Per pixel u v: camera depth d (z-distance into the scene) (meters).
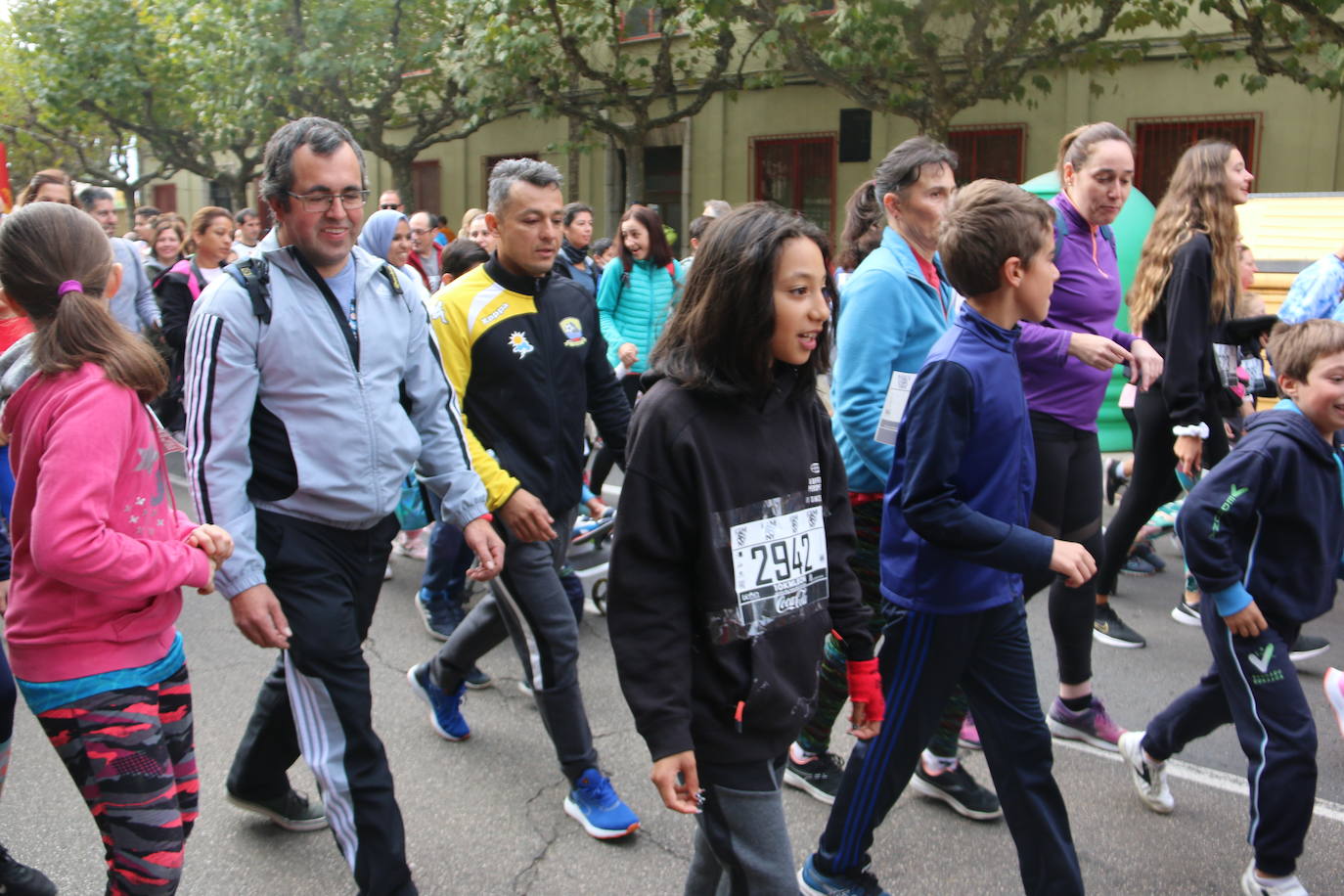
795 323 1.97
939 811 3.34
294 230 2.54
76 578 2.01
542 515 3.14
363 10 15.29
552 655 3.21
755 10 11.70
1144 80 13.05
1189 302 4.09
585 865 3.05
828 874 2.76
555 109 14.59
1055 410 3.38
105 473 2.04
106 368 2.09
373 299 2.67
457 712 3.82
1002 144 14.23
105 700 2.14
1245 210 7.29
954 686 2.63
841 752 3.71
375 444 2.61
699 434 2.00
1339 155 12.02
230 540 2.32
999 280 2.40
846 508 2.30
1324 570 2.83
